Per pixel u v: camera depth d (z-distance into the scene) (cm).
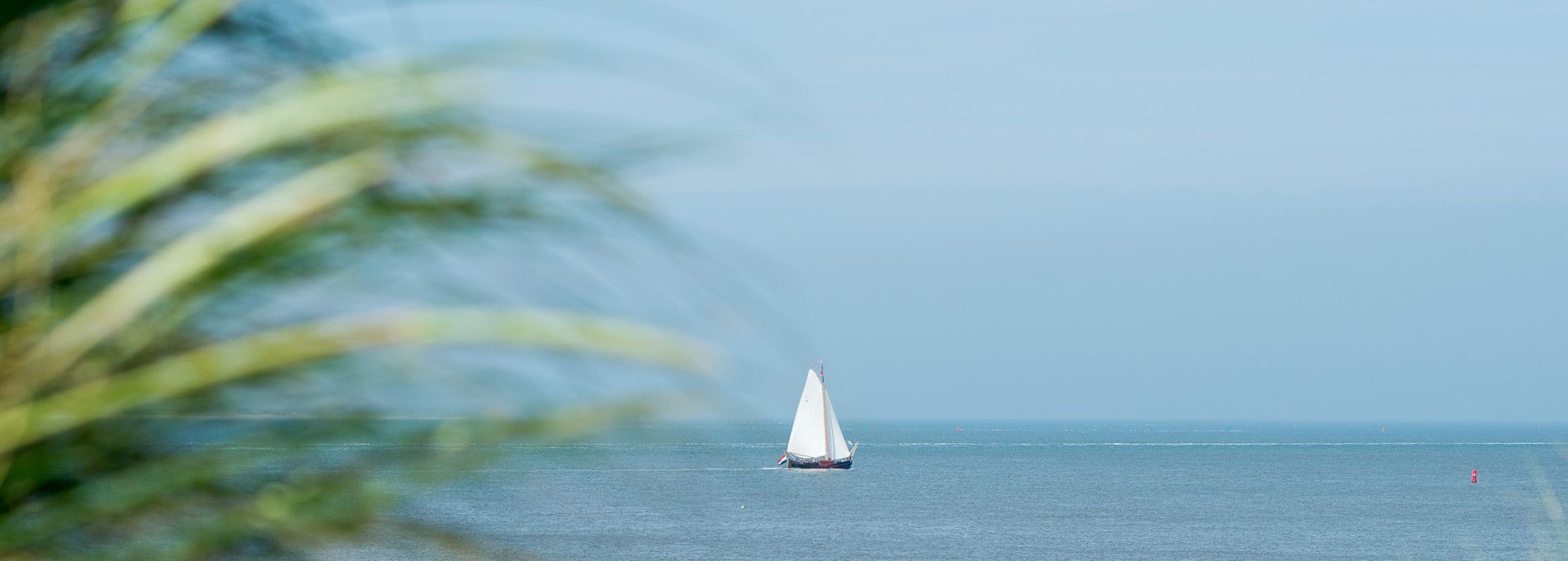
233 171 107
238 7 116
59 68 116
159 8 117
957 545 9281
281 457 112
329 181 103
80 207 106
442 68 103
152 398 105
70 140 115
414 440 112
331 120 101
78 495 113
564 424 109
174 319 110
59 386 107
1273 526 10706
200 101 119
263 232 102
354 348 104
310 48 117
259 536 113
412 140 103
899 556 8544
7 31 113
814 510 11875
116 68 116
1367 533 10106
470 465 111
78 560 114
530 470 111
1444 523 10769
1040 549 9150
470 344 102
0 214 112
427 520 114
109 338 109
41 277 110
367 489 112
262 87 118
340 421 113
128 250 113
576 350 101
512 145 106
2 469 107
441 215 106
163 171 102
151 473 112
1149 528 10575
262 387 110
